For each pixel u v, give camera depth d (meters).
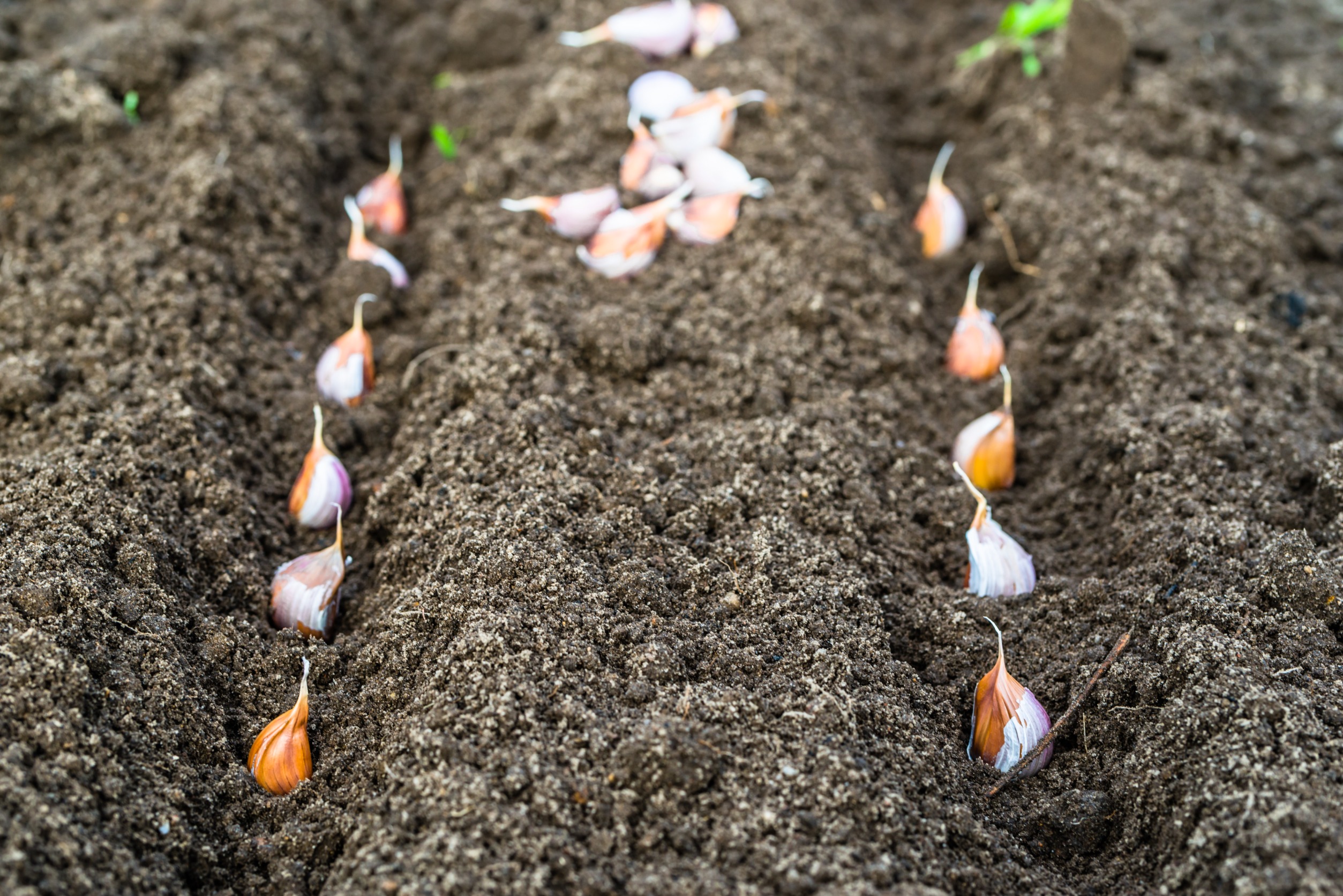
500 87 1.29
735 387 1.13
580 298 1.17
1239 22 1.36
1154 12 1.36
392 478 1.10
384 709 1.03
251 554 1.08
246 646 1.05
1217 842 0.98
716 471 1.10
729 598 1.05
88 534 1.05
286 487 1.12
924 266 1.23
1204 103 1.28
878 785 1.00
